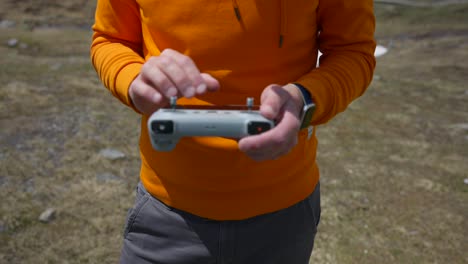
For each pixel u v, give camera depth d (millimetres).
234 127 777
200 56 1045
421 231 3092
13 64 6395
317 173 1309
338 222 3127
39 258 2547
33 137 3934
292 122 791
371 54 1111
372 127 5172
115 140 4059
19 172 3338
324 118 1017
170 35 1061
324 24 1115
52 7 14117
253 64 1045
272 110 775
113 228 2863
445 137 5062
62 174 3391
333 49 1124
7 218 2812
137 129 4363
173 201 1186
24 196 3062
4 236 2676
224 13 1004
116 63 1076
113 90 1058
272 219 1172
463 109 6309
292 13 1016
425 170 4074
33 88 5199
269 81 1069
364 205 3359
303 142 1180
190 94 803
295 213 1202
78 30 12734
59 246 2656
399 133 5070
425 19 16156
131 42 1244
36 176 3318
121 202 3135
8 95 4828
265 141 751
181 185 1152
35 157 3582
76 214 2947
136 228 1305
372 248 2869
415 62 10234
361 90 1099
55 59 7539
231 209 1136
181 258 1223
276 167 1128
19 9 13578
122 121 4523
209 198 1136
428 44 12438
